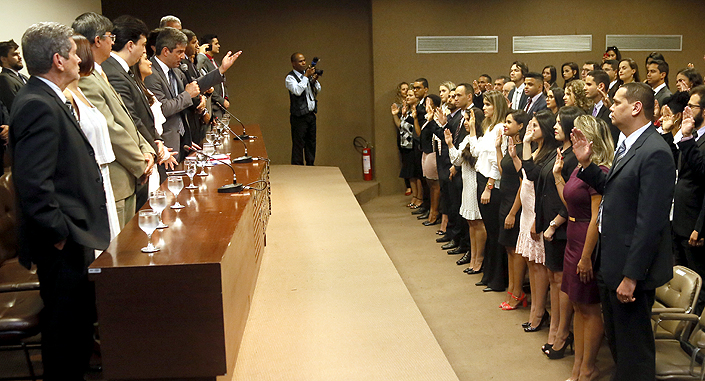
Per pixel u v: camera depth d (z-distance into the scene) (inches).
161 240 88.0
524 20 348.8
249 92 356.8
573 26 351.3
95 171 93.3
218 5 346.3
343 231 190.5
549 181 138.1
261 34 352.8
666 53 357.1
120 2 336.2
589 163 114.3
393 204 334.0
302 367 101.7
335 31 358.3
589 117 123.5
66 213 87.8
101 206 93.6
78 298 90.7
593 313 123.1
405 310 126.1
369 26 359.3
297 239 181.8
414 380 97.5
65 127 88.4
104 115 113.8
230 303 85.7
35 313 94.5
